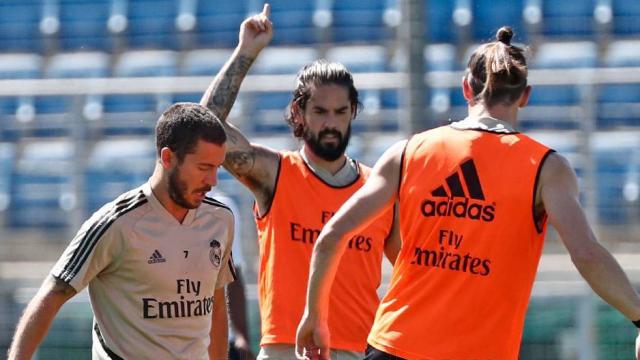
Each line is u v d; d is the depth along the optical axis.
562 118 25.83
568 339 22.86
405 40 21.30
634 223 25.38
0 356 24.16
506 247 11.19
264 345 14.78
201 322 12.55
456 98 35.72
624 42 39.09
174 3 42.19
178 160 11.79
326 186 14.92
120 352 12.20
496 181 11.27
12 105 35.81
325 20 40.56
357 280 14.57
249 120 24.56
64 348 23.72
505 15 39.56
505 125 11.59
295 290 14.59
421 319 11.37
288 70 39.72
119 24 42.34
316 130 14.70
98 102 34.09
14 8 42.84
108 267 12.22
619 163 26.81
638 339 11.20
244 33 15.58
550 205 11.07
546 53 39.00
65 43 42.53
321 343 12.01
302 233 14.76
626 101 29.39
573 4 39.47
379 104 34.47
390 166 11.89
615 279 10.69
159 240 12.14
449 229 11.38
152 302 12.16
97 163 26.38
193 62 41.09
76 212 26.05
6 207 30.88
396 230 15.05
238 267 17.38
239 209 23.97
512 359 11.41
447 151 11.56
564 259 24.72
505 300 11.23
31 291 24.70
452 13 39.62
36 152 31.28
